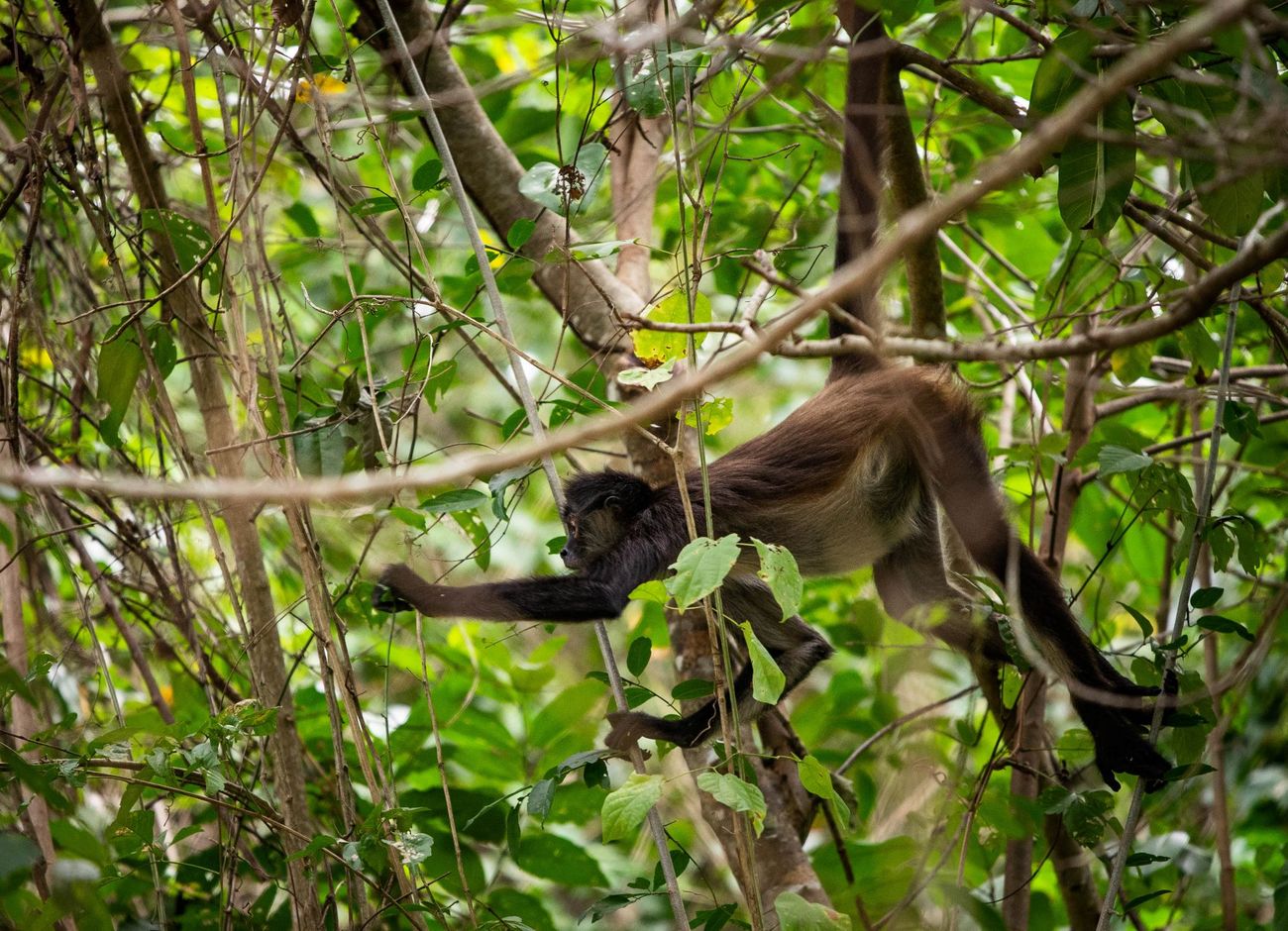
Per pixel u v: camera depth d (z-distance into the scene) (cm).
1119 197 735
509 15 1134
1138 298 934
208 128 1159
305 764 994
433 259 1188
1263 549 880
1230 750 1111
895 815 920
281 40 995
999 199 1059
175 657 973
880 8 800
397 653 1087
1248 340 1088
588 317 1009
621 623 1412
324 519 991
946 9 895
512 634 930
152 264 893
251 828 926
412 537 879
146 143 898
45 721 880
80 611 923
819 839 1166
